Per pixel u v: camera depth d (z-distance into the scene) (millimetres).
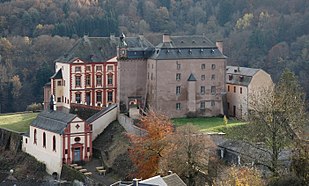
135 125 123062
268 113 87438
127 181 100188
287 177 70625
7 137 138750
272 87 119938
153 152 102688
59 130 122062
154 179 78938
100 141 127250
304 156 71000
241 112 140375
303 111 97625
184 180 96000
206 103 138750
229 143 105875
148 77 138500
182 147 96875
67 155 121812
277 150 85438
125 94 137125
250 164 90625
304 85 186250
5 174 126688
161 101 135125
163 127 106062
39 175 124500
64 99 149500
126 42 145625
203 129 122000
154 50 138500
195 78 137000
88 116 138250
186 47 137750
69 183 116812
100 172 115250
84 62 147000
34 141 130625
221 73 139500
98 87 149375
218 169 98438
